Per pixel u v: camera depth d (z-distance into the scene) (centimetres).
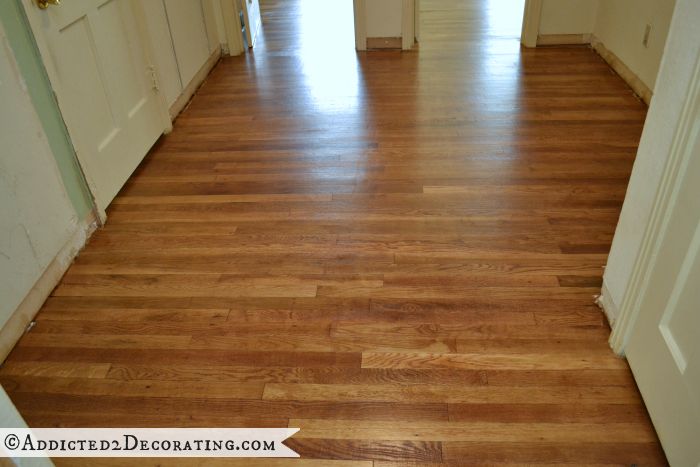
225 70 416
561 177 258
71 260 215
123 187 266
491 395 157
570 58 404
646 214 149
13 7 181
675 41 133
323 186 260
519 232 222
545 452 142
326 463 142
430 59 416
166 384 166
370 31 436
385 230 227
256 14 518
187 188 264
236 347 176
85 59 229
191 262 214
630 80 348
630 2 349
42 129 196
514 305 187
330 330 181
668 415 136
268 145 301
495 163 272
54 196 203
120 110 260
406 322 182
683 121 127
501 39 450
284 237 226
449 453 143
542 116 318
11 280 178
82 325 187
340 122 323
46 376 169
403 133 306
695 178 123
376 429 150
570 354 168
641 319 151
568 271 201
